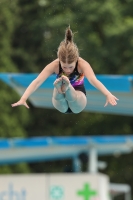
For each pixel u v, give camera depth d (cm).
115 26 6200
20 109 6400
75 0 6262
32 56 6825
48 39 6531
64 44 2078
